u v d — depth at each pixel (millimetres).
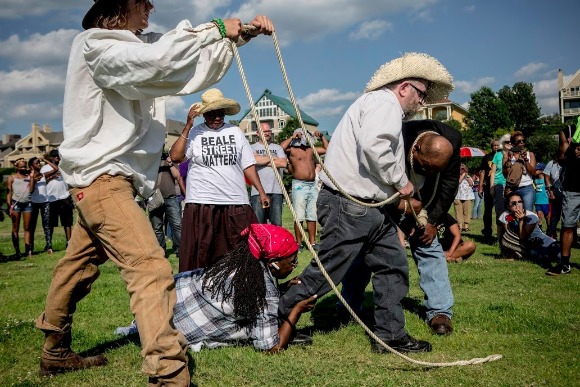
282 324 4027
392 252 4000
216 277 3982
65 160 2889
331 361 3746
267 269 4027
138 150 3053
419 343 4008
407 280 4070
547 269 7742
